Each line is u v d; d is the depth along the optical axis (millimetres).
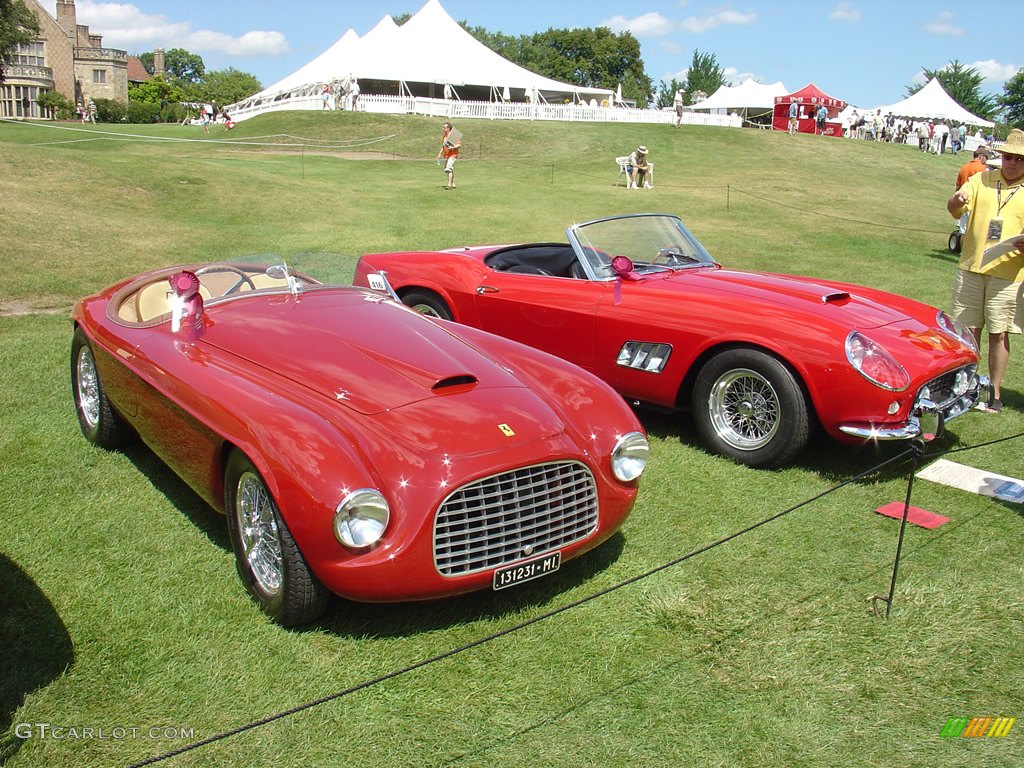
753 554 3812
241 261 4742
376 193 18406
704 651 3061
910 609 3348
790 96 48406
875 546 3906
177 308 3979
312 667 2910
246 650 2990
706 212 17859
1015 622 3268
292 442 2949
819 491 4535
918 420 4523
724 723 2678
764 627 3219
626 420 3555
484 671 2922
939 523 4121
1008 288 5770
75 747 2494
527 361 3980
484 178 22781
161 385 3646
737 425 4973
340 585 2881
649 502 4367
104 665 2873
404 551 2877
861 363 4406
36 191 13984
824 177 27312
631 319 5223
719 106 57969
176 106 77875
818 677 2916
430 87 46406
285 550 2945
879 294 5457
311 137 34656
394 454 3016
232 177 17781
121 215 13453
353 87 42500
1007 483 4656
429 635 3127
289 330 3936
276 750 2518
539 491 3166
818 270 12016
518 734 2609
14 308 8273
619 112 44906
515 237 13477
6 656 2889
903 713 2736
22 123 44094
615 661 2992
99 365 4398
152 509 4059
